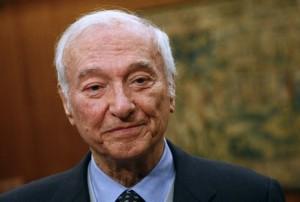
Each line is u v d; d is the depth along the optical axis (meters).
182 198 2.16
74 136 6.01
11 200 2.29
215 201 2.16
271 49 5.04
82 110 2.01
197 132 5.42
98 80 1.98
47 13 6.00
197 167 2.27
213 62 5.30
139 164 2.11
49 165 6.17
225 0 5.21
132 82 1.98
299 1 4.88
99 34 2.00
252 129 5.17
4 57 6.28
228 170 2.28
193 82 5.41
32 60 6.14
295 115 4.97
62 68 2.09
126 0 5.64
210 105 5.34
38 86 6.14
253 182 2.22
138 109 1.97
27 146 6.27
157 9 5.52
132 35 2.00
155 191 2.17
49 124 6.13
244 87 5.17
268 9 5.02
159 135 2.04
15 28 6.19
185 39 5.42
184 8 5.41
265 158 5.12
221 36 5.25
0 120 6.38
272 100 5.06
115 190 2.16
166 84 2.08
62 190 2.26
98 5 5.71
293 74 4.95
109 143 1.99
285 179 5.06
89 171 2.30
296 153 5.00
